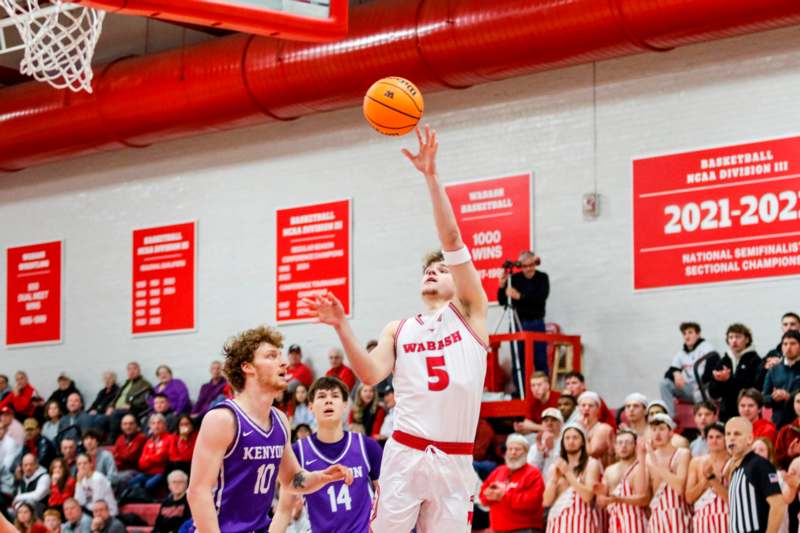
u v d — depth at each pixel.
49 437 25.84
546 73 21.27
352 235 23.50
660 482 14.73
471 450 8.24
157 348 26.19
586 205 20.50
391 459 8.13
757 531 13.27
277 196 24.67
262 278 24.70
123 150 27.20
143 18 24.80
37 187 28.69
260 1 11.41
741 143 19.05
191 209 25.95
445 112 22.44
